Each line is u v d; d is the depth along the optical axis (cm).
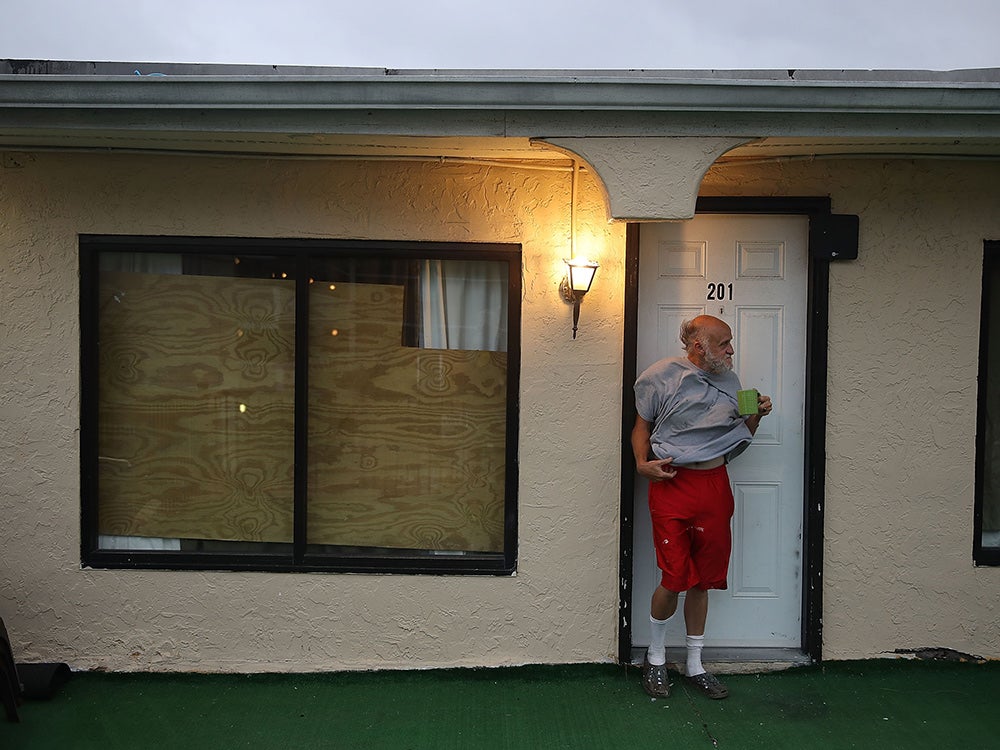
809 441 423
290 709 392
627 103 346
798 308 427
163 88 347
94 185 414
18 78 345
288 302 427
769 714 385
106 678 420
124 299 429
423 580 422
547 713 387
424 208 417
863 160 414
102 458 432
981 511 427
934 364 419
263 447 432
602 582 423
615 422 420
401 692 407
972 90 343
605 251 417
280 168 416
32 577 423
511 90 346
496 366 432
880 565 423
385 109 351
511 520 425
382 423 433
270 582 423
